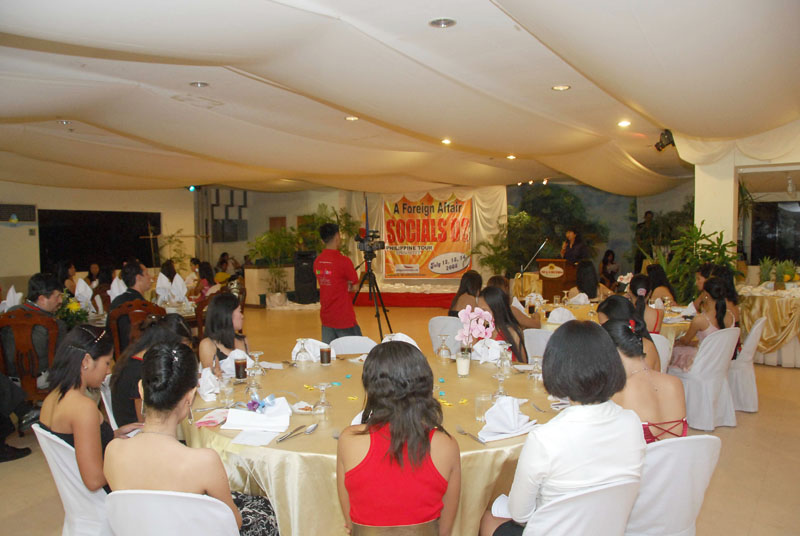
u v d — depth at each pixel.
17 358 4.30
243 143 6.97
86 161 8.20
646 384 2.29
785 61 3.79
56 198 11.55
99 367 2.34
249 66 4.23
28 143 7.29
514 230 12.63
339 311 4.98
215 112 6.12
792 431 4.52
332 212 13.84
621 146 8.71
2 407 3.88
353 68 4.29
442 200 13.39
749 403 4.99
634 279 5.22
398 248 13.70
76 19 2.93
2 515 3.24
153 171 8.95
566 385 1.70
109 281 7.93
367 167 8.59
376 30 3.79
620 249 13.27
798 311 6.48
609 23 3.14
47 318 4.33
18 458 4.04
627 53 3.54
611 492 1.67
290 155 7.57
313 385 3.05
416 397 1.71
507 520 2.12
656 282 6.22
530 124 6.19
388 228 13.76
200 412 2.62
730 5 2.84
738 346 5.05
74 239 11.82
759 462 3.92
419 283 13.65
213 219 14.98
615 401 2.31
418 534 1.67
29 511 3.29
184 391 1.76
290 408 2.57
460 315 3.21
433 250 13.50
